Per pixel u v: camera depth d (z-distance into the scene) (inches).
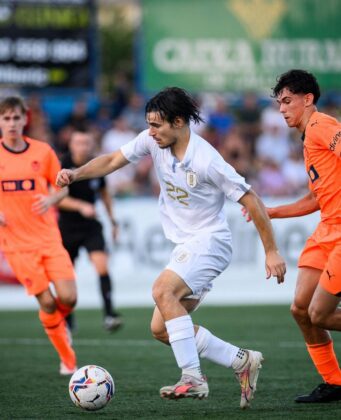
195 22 1915.6
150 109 645.3
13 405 716.0
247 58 1943.9
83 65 1841.8
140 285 1610.5
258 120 1979.6
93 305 1599.4
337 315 688.4
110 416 660.1
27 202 868.6
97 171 706.8
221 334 1198.9
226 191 652.7
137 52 1913.1
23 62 1819.6
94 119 1948.8
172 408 695.7
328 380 716.0
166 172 667.4
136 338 1187.9
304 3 1961.1
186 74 1921.8
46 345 1130.7
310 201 743.7
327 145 675.4
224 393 768.3
